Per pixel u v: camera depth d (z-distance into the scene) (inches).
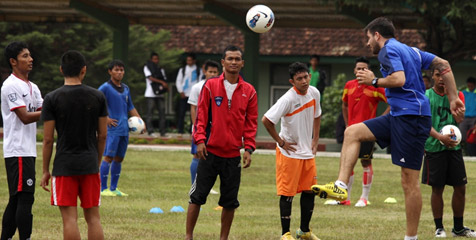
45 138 800.9
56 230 1032.2
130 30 3405.5
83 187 812.0
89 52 3388.3
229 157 944.3
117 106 1402.6
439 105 1063.0
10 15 2915.8
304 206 997.2
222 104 938.1
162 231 1040.2
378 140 929.5
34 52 3368.6
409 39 3361.2
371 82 893.8
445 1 2231.8
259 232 1051.3
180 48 3521.2
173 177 1690.5
